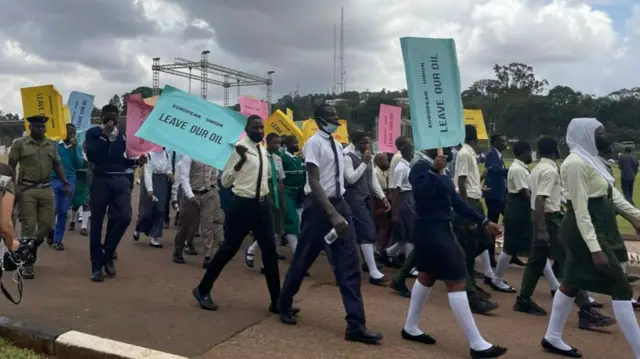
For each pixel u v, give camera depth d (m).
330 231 5.11
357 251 5.13
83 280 6.77
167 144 5.54
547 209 6.48
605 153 5.00
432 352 4.83
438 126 4.77
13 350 4.25
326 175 5.12
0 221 4.12
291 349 4.72
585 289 4.75
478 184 7.28
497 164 8.57
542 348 5.11
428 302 6.63
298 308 5.62
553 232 6.48
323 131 5.17
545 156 6.46
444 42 4.81
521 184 7.07
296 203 8.02
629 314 4.58
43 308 5.54
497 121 68.12
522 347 5.14
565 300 4.90
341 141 11.95
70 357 4.26
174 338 4.87
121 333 4.94
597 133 4.76
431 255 4.79
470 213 4.98
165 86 5.66
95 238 6.73
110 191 6.79
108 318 5.33
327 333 5.18
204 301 5.76
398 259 8.48
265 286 6.91
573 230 4.74
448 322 5.83
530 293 6.36
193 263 8.12
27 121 7.25
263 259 5.70
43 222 6.85
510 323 5.94
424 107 4.76
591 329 5.81
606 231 4.75
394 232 8.02
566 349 4.94
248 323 5.36
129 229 11.12
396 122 10.23
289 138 8.29
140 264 7.85
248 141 5.59
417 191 4.87
